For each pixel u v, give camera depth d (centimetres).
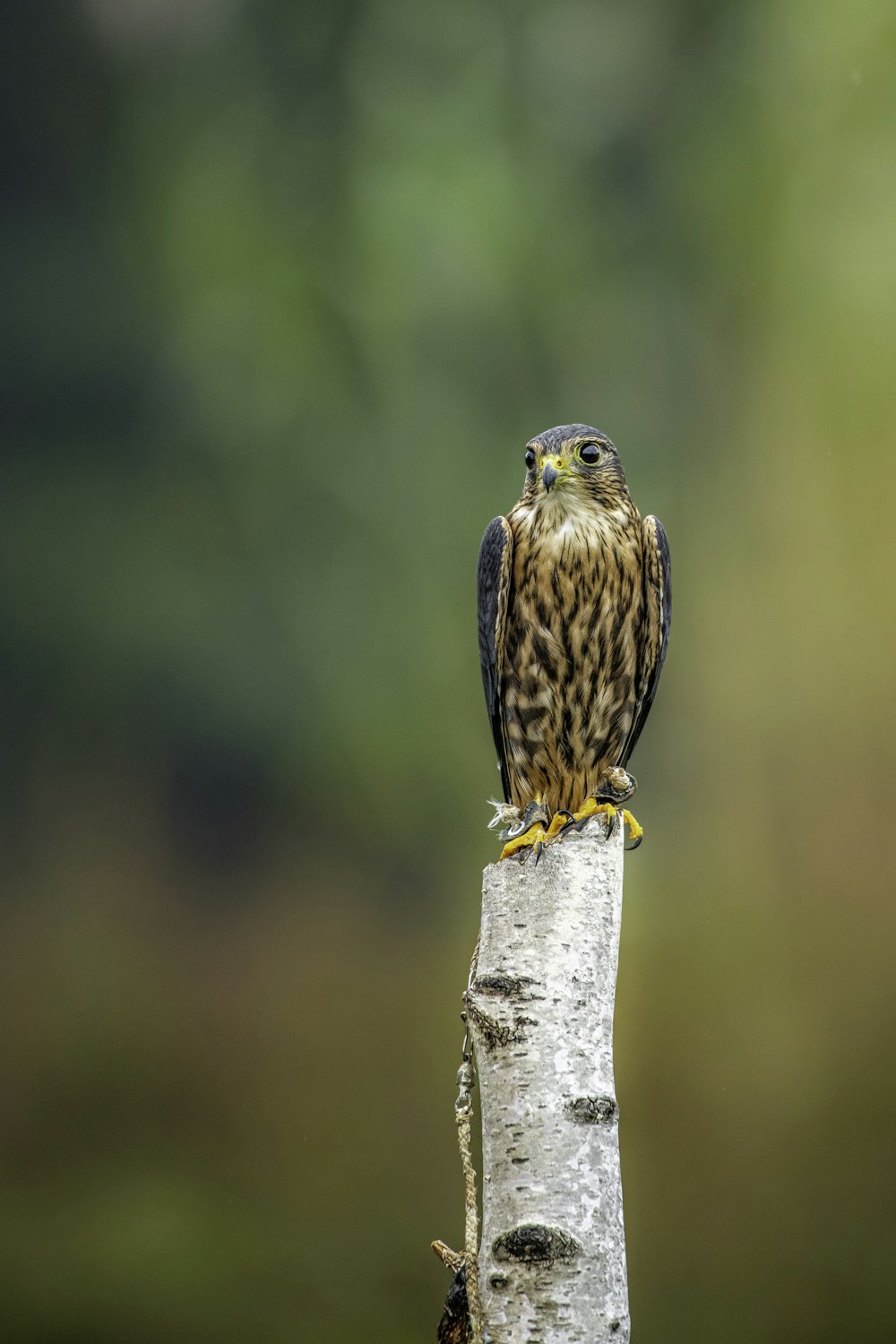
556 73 1988
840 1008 1345
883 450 1440
